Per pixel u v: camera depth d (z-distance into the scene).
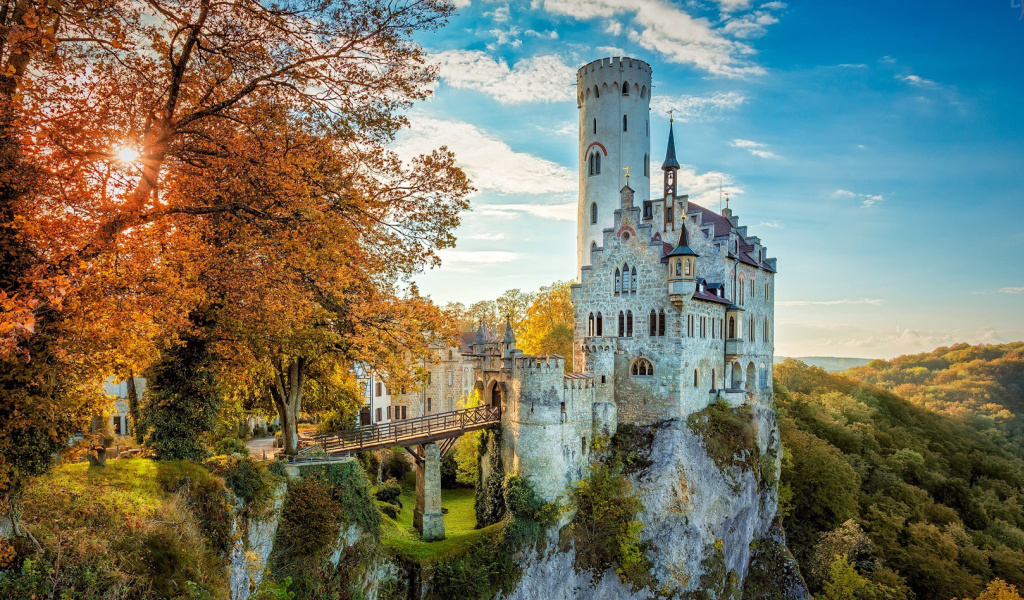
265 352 27.27
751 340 63.62
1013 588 55.28
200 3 15.37
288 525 28.75
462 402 68.75
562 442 46.22
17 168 13.34
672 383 50.22
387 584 35.41
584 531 45.75
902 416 125.56
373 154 21.22
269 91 17.92
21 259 13.84
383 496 48.97
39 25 11.41
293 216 18.19
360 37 17.27
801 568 62.66
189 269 18.12
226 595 19.89
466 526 48.03
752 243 64.50
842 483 69.31
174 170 18.55
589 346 52.34
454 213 22.97
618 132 62.19
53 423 14.93
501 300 97.88
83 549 15.86
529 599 41.16
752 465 54.19
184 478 22.48
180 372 24.95
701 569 46.72
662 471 47.47
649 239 51.91
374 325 24.64
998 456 115.62
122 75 16.45
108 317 14.87
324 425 50.66
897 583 57.06
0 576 14.05
